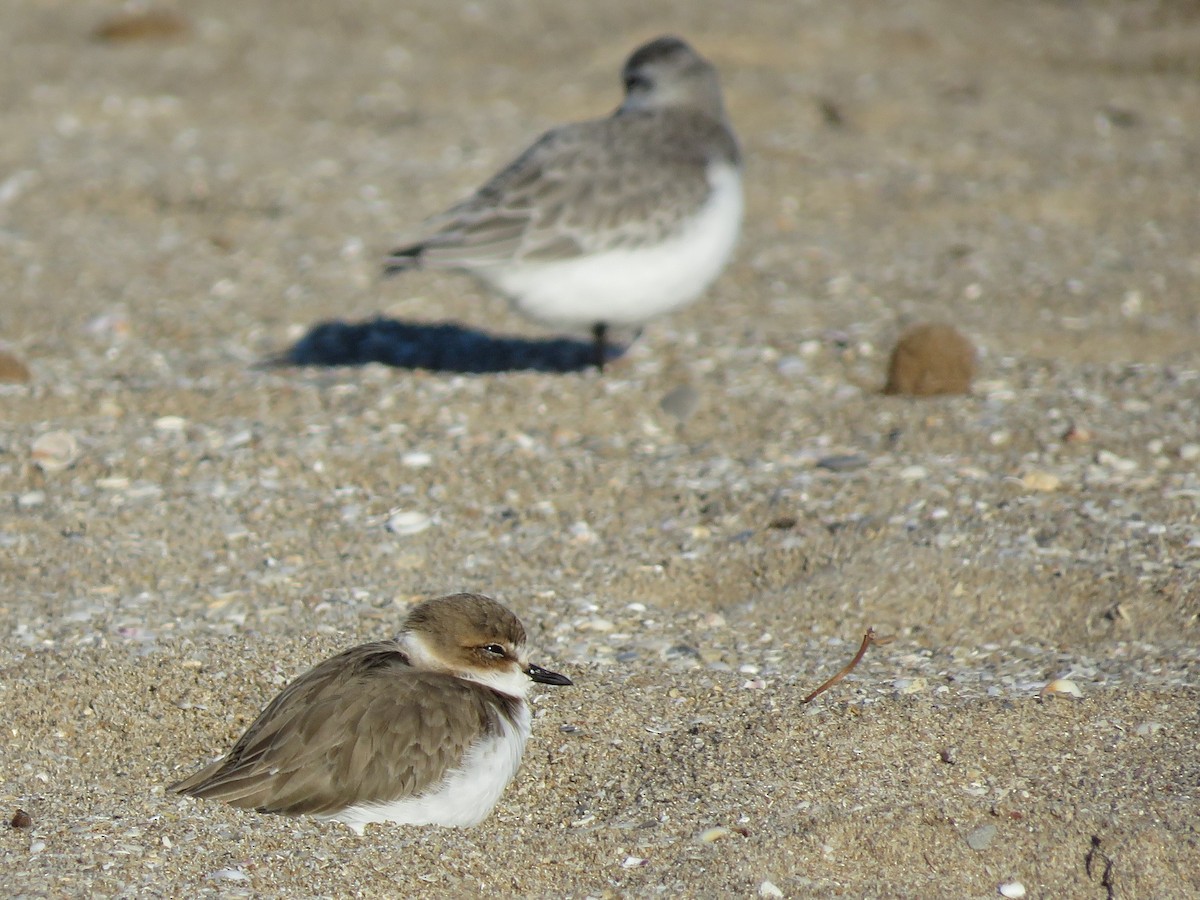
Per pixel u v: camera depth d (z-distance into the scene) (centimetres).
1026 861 713
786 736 806
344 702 735
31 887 661
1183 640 909
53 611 944
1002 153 2194
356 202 1969
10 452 1168
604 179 1246
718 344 1470
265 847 702
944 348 1329
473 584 1002
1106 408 1276
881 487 1120
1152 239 1844
